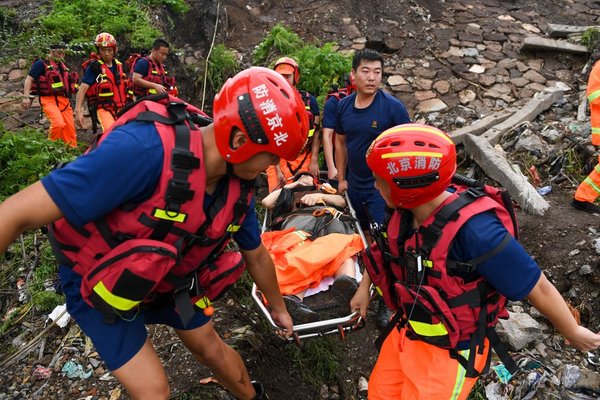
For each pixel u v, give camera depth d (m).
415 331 1.92
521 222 3.93
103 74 5.51
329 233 3.41
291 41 6.58
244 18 7.34
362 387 2.95
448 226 1.70
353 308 2.52
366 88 3.30
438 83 6.21
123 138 1.53
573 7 7.95
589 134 4.83
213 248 1.84
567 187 4.41
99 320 1.82
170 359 2.99
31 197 1.47
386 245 1.96
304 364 3.01
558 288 3.44
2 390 2.95
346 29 7.12
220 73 6.54
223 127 1.55
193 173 1.58
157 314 2.12
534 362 2.93
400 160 1.65
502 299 1.89
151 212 1.58
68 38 6.84
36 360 3.12
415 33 7.11
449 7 7.75
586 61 6.48
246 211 1.79
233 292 3.51
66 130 5.65
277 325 2.51
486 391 2.78
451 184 1.94
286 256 3.04
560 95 5.72
